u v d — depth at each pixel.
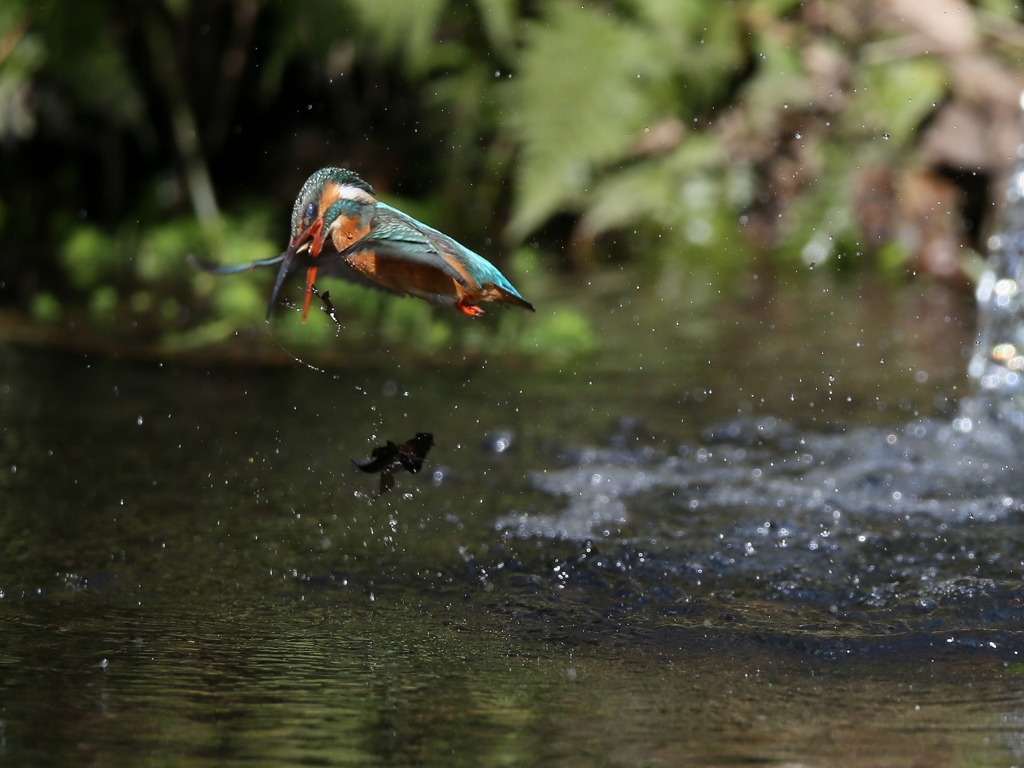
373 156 14.21
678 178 13.66
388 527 5.93
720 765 3.40
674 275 12.57
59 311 10.68
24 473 6.57
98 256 12.98
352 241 4.60
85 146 14.00
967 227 13.01
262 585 5.14
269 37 14.09
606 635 4.64
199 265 4.59
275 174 14.19
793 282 12.27
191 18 13.86
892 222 13.09
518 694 3.99
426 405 8.21
